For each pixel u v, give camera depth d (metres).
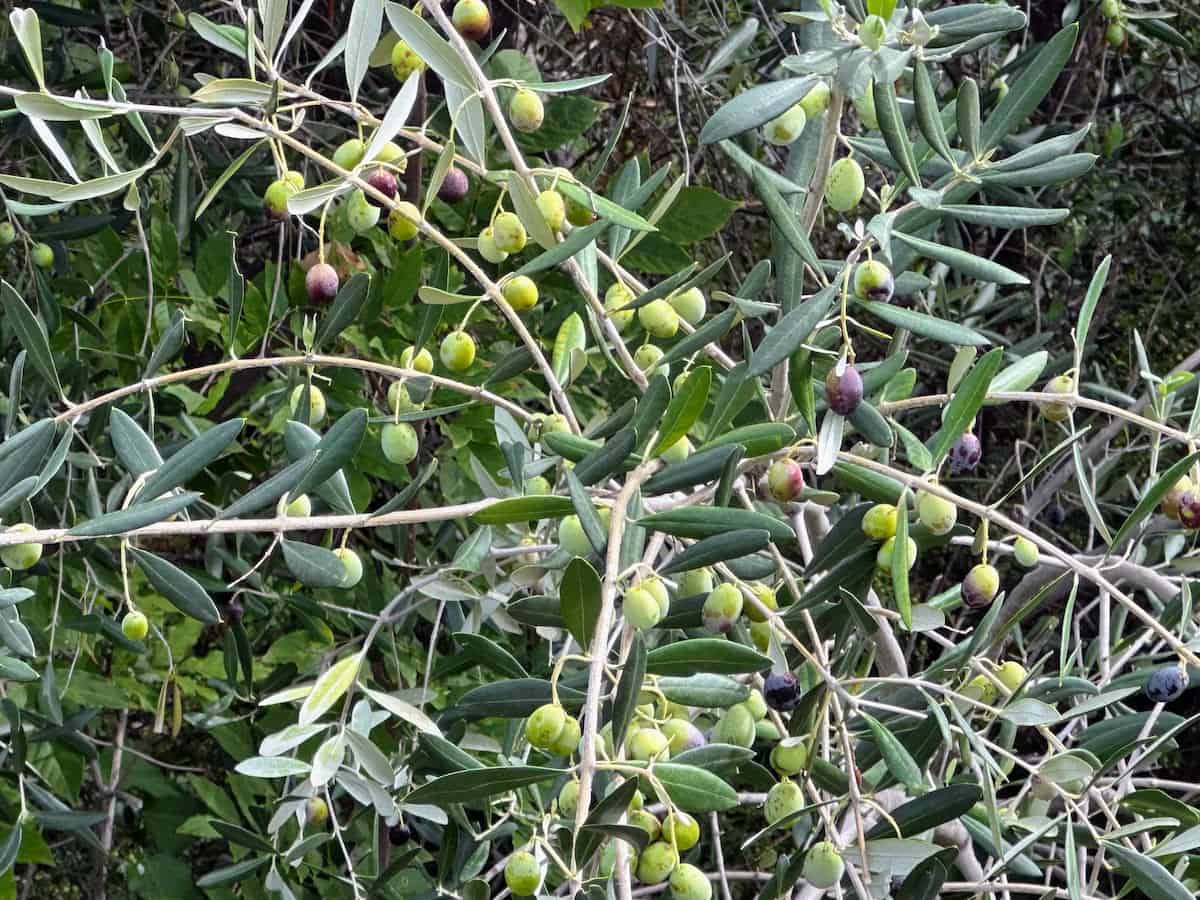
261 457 1.35
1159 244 2.42
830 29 0.83
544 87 0.83
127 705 1.38
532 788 1.02
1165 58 2.20
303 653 1.43
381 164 0.85
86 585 1.26
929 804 0.79
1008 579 2.08
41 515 1.20
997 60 1.95
